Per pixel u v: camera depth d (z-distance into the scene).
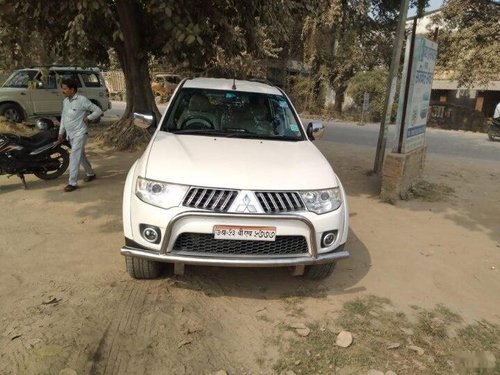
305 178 3.37
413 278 4.12
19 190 6.11
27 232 4.59
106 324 3.07
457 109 22.44
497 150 13.11
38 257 4.02
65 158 6.74
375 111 21.80
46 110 13.21
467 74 18.73
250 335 3.08
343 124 19.61
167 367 2.71
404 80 6.22
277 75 25.06
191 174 3.20
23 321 3.04
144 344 2.89
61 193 6.01
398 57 7.69
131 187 3.45
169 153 3.55
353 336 3.13
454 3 18.33
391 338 3.15
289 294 3.65
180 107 4.53
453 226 5.67
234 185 3.13
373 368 2.82
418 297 3.77
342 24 20.06
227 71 19.70
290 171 3.42
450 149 12.77
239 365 2.78
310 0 8.13
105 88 14.57
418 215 6.03
